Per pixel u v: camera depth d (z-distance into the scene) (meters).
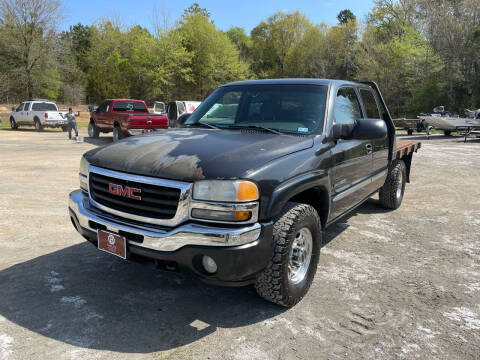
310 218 3.13
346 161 3.87
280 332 2.86
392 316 3.11
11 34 38.00
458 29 37.62
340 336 2.83
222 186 2.61
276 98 3.96
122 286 3.55
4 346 2.63
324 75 61.59
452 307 3.28
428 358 2.60
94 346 2.66
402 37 42.97
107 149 3.30
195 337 2.78
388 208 6.27
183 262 2.67
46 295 3.35
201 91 61.25
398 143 6.72
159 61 55.62
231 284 2.72
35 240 4.65
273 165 2.85
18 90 42.44
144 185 2.81
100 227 3.08
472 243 4.82
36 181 8.03
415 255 4.41
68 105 47.84
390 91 40.75
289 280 3.05
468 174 9.48
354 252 4.48
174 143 3.19
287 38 71.69
